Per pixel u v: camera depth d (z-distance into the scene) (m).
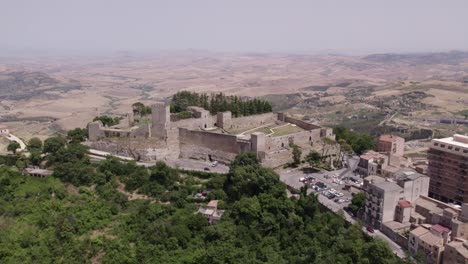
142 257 122.94
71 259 122.88
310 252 122.50
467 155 161.50
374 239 126.38
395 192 141.25
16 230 134.12
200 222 134.75
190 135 190.00
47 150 174.38
